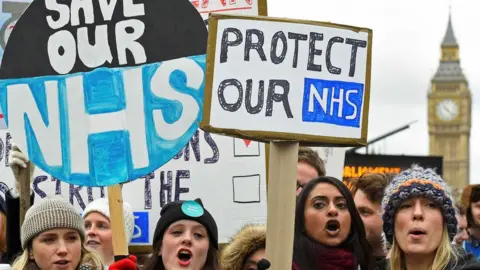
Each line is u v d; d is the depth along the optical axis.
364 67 8.10
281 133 7.93
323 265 9.19
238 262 8.79
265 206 10.07
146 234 10.09
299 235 9.28
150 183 10.10
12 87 8.83
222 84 7.88
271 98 7.93
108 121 8.66
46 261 8.55
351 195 9.34
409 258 8.21
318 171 10.62
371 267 9.29
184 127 8.59
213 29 7.88
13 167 9.67
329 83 8.03
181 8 8.62
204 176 10.09
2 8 11.23
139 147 8.62
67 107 8.73
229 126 7.88
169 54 8.63
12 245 9.76
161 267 8.71
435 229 8.10
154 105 8.62
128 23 8.69
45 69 8.79
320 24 8.02
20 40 8.82
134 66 8.66
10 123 8.81
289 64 7.96
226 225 10.08
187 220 8.56
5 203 10.22
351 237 9.29
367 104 8.11
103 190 10.33
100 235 9.91
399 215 8.16
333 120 8.02
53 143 8.76
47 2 8.81
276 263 7.87
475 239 11.52
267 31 7.95
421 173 8.21
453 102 135.00
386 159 15.52
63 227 8.55
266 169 10.05
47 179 10.34
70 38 8.77
